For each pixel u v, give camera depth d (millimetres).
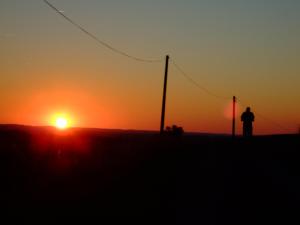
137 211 13680
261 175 22953
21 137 67750
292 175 23312
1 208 13586
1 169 23625
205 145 49031
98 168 26359
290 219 12797
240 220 12562
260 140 42562
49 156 33562
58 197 16109
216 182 20312
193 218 12758
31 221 11945
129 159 32688
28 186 18453
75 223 11852
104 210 13758
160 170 25328
